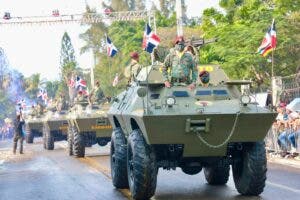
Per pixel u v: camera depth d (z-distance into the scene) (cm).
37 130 3322
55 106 2752
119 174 1196
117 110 1230
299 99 1908
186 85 1106
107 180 1374
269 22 2620
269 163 1644
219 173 1220
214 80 1166
